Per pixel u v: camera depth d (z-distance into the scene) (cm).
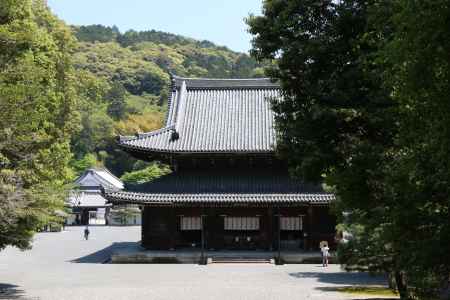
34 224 2409
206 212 4800
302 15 1953
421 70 1040
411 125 1142
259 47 2038
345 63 1872
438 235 1145
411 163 1145
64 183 3309
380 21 1489
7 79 2034
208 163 5041
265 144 4909
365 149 1672
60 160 2752
